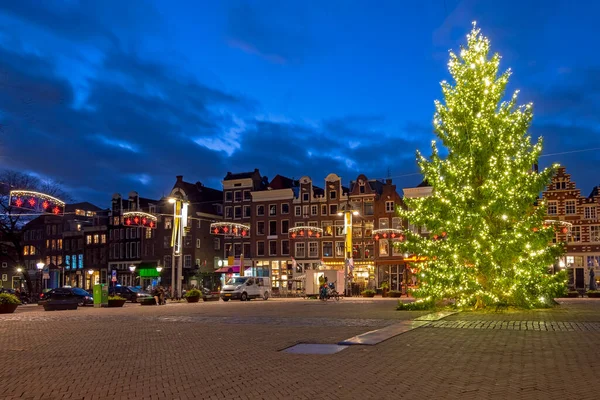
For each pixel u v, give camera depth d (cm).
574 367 995
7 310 3108
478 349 1224
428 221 2656
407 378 932
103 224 9694
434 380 911
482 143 2558
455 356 1137
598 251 6456
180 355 1254
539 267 2566
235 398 830
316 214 7775
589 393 803
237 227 5800
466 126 2638
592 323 1792
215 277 8750
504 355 1137
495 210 2472
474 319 1983
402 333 1535
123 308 3656
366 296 5659
